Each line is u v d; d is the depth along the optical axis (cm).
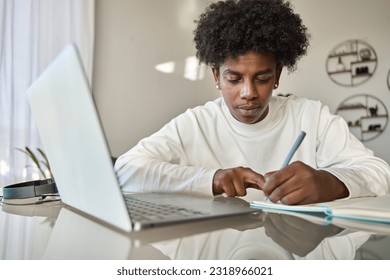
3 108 236
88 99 37
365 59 311
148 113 311
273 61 96
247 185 77
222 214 49
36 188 80
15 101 242
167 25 323
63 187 61
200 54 113
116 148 295
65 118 44
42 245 39
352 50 315
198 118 120
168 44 323
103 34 292
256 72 93
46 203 74
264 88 96
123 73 300
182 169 86
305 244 39
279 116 115
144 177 88
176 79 327
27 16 248
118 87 297
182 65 330
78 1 275
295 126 114
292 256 35
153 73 315
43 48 258
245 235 43
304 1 330
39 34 255
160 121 318
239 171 78
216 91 346
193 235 43
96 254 35
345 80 315
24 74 246
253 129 112
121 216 40
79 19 275
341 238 42
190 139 116
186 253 36
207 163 114
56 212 63
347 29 318
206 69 342
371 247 38
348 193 69
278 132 113
